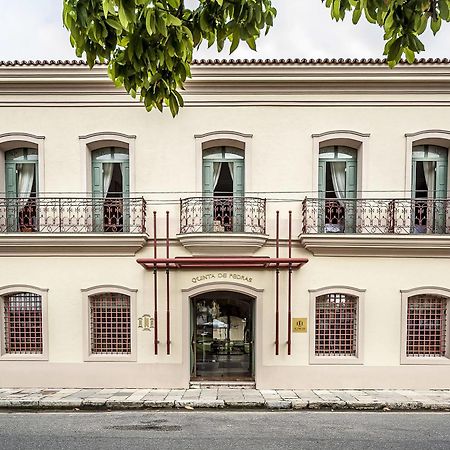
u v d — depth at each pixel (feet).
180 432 23.40
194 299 32.99
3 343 32.19
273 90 32.12
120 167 33.65
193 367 32.78
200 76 31.48
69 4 9.27
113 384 31.50
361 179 32.40
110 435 22.98
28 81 31.65
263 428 24.04
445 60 30.83
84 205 32.07
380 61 30.91
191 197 31.55
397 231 31.58
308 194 32.12
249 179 32.19
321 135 32.12
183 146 32.27
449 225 32.12
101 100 32.24
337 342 32.22
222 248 31.07
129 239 30.86
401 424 24.81
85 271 31.94
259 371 31.40
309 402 27.81
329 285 31.55
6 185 33.73
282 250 32.07
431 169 33.37
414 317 32.04
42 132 32.48
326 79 31.48
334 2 9.09
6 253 31.86
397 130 32.09
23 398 28.48
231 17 9.52
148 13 8.86
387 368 31.35
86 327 31.71
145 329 31.71
